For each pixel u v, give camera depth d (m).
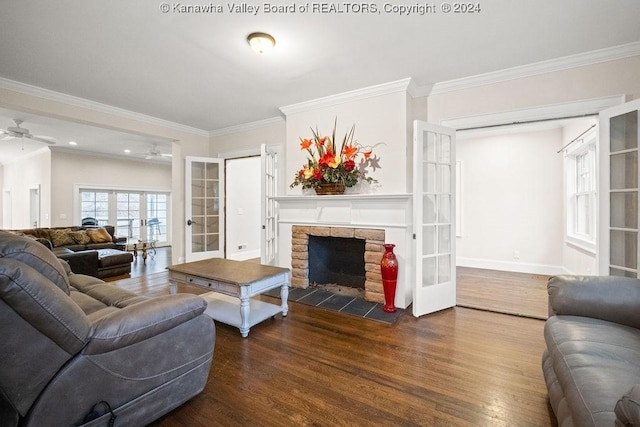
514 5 2.08
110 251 5.10
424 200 3.11
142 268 5.43
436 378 1.90
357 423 1.51
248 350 2.27
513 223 4.99
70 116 3.77
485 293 3.73
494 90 3.12
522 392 1.75
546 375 1.61
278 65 2.93
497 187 5.11
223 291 2.62
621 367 1.18
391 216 3.20
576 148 4.14
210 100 3.88
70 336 1.16
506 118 3.07
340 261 3.89
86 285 2.20
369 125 3.46
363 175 3.47
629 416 0.76
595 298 1.64
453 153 3.22
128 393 1.38
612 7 2.10
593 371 1.17
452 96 3.32
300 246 3.85
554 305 1.75
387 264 3.00
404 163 3.25
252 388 1.80
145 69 3.02
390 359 2.14
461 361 2.11
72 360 1.22
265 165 4.06
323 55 2.75
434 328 2.67
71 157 7.11
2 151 7.25
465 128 3.31
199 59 2.82
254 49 2.58
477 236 5.27
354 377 1.92
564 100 2.83
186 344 1.60
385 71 3.05
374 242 3.30
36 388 1.15
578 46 2.60
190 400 1.68
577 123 4.10
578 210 4.38
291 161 4.06
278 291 3.70
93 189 7.56
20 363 1.11
